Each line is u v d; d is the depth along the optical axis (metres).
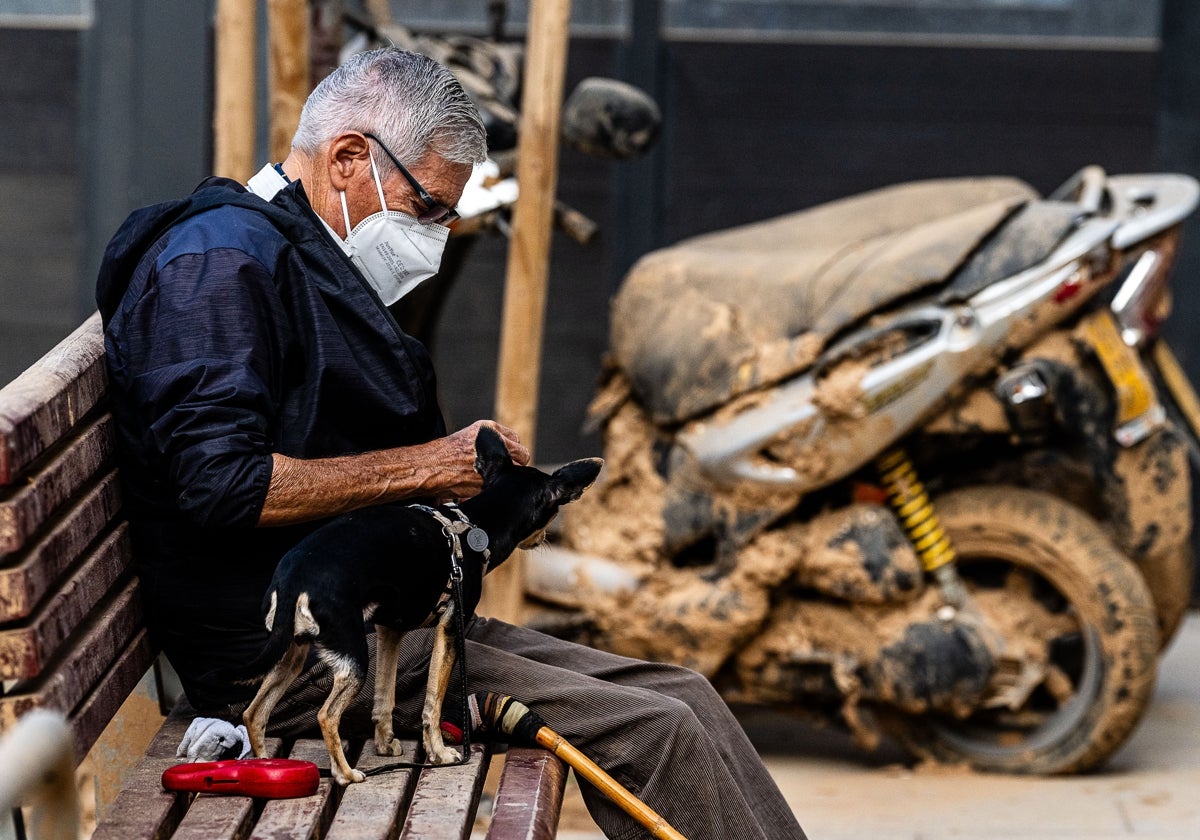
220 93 7.30
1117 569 8.16
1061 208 8.21
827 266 8.41
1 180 12.08
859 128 12.22
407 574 3.99
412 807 3.88
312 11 7.73
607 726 4.45
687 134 12.26
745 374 8.21
